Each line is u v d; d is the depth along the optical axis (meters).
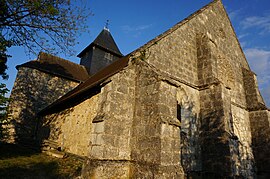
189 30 11.78
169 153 6.88
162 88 7.55
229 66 13.92
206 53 11.23
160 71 9.35
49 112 15.18
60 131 12.80
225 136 9.07
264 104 14.29
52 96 18.02
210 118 9.88
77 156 9.58
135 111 8.18
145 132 7.46
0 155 9.59
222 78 12.81
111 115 7.60
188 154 9.23
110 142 7.34
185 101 10.07
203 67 11.09
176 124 7.34
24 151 11.22
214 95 10.08
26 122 16.41
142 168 7.05
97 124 7.62
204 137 9.82
